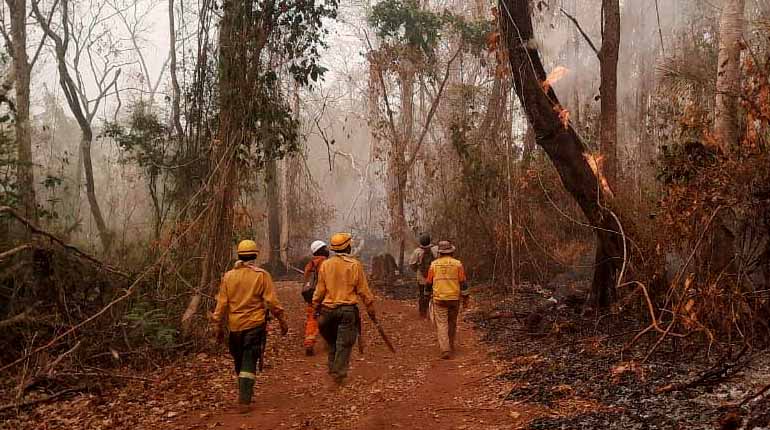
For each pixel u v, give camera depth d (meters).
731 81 9.26
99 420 6.18
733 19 9.31
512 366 7.93
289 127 12.36
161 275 10.11
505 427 5.54
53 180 15.23
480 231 17.64
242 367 6.61
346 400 6.91
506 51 10.66
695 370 6.70
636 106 20.50
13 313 7.90
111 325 8.34
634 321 9.50
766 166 7.34
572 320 10.20
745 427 4.71
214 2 11.48
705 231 7.50
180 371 8.19
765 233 7.68
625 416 5.42
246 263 6.86
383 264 20.64
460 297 9.38
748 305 7.08
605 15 10.88
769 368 6.41
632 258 9.50
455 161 20.56
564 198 16.30
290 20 11.63
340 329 6.97
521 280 16.14
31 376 6.96
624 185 12.80
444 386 7.36
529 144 18.14
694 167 8.16
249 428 5.95
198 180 12.16
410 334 11.16
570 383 6.76
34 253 8.52
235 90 10.84
